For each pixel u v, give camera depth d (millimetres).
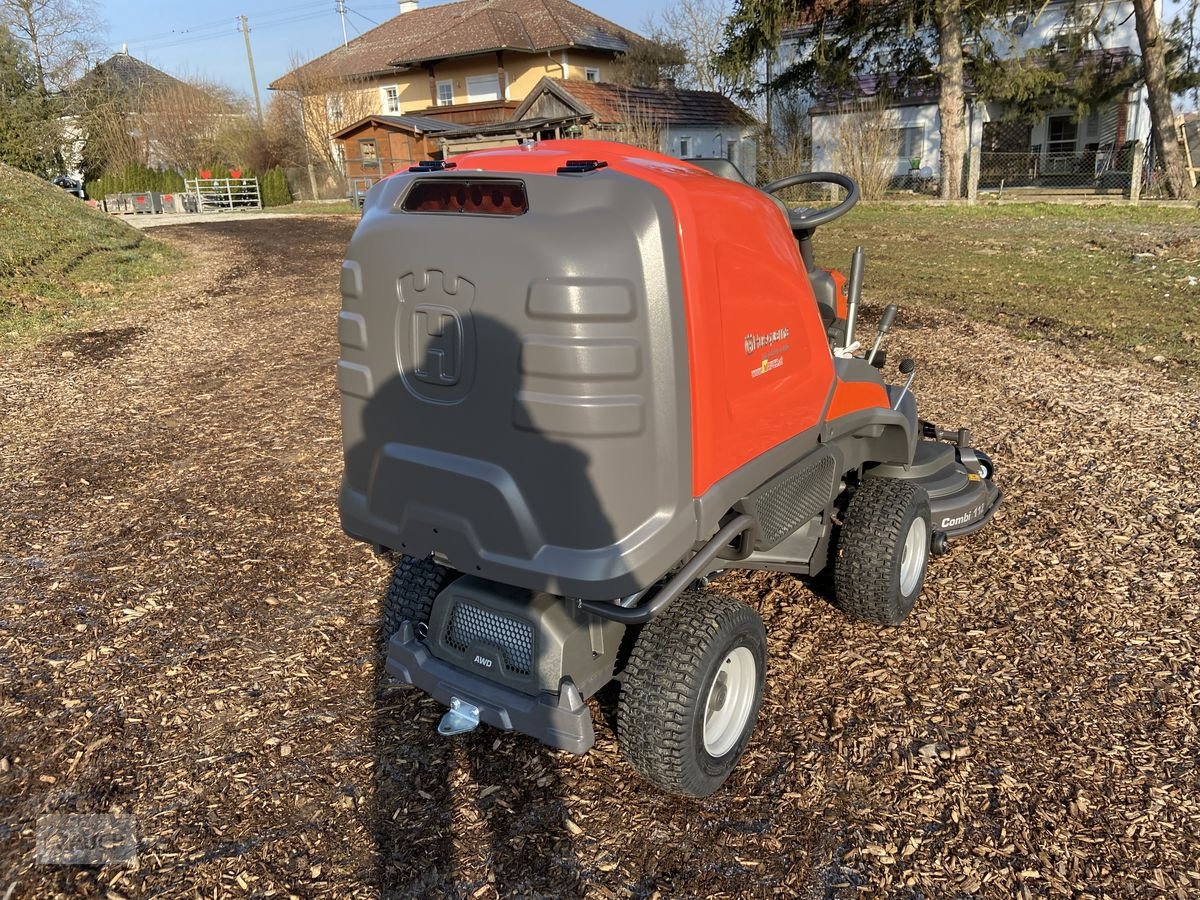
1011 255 13648
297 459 6105
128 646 3844
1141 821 2738
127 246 16188
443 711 3373
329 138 39719
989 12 21422
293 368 8586
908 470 4211
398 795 2936
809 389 3018
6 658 3752
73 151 41000
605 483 2318
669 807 2842
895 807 2816
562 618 2631
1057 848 2646
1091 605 3975
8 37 36812
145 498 5492
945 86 22547
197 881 2605
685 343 2334
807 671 3523
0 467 6086
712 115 30906
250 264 16094
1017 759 3018
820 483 3225
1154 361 7758
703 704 2605
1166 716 3223
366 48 43562
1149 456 5688
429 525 2629
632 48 35781
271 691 3512
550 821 2799
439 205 2508
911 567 3801
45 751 3172
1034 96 22828
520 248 2264
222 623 4023
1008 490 5258
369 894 2553
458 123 36312
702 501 2494
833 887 2525
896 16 22562
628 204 2232
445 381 2469
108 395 7793
